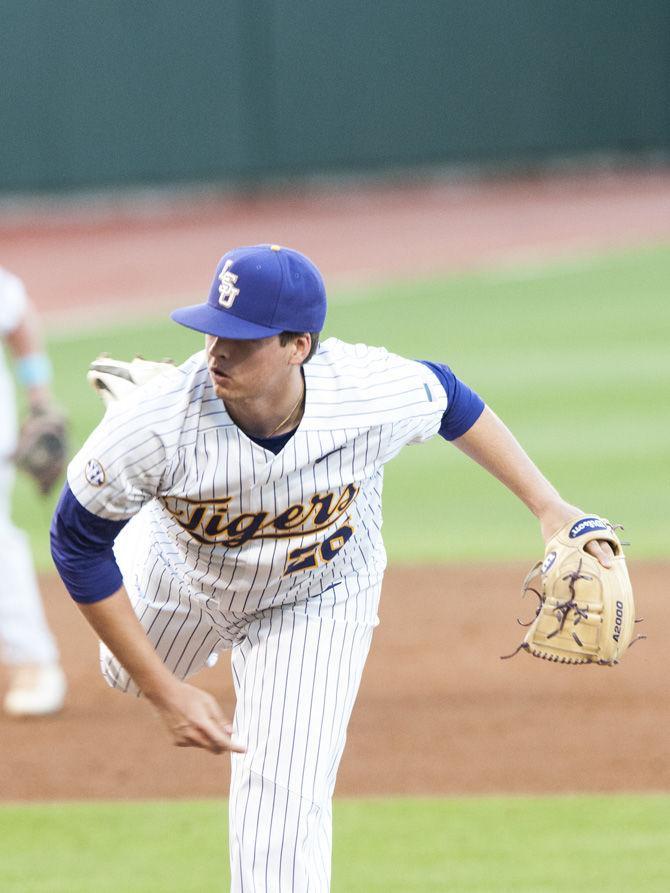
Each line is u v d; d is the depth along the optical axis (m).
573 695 21.48
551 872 15.17
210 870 15.52
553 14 114.88
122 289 72.38
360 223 97.62
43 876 15.45
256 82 105.19
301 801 11.94
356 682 12.49
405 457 38.34
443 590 26.88
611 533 12.64
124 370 12.34
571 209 103.06
